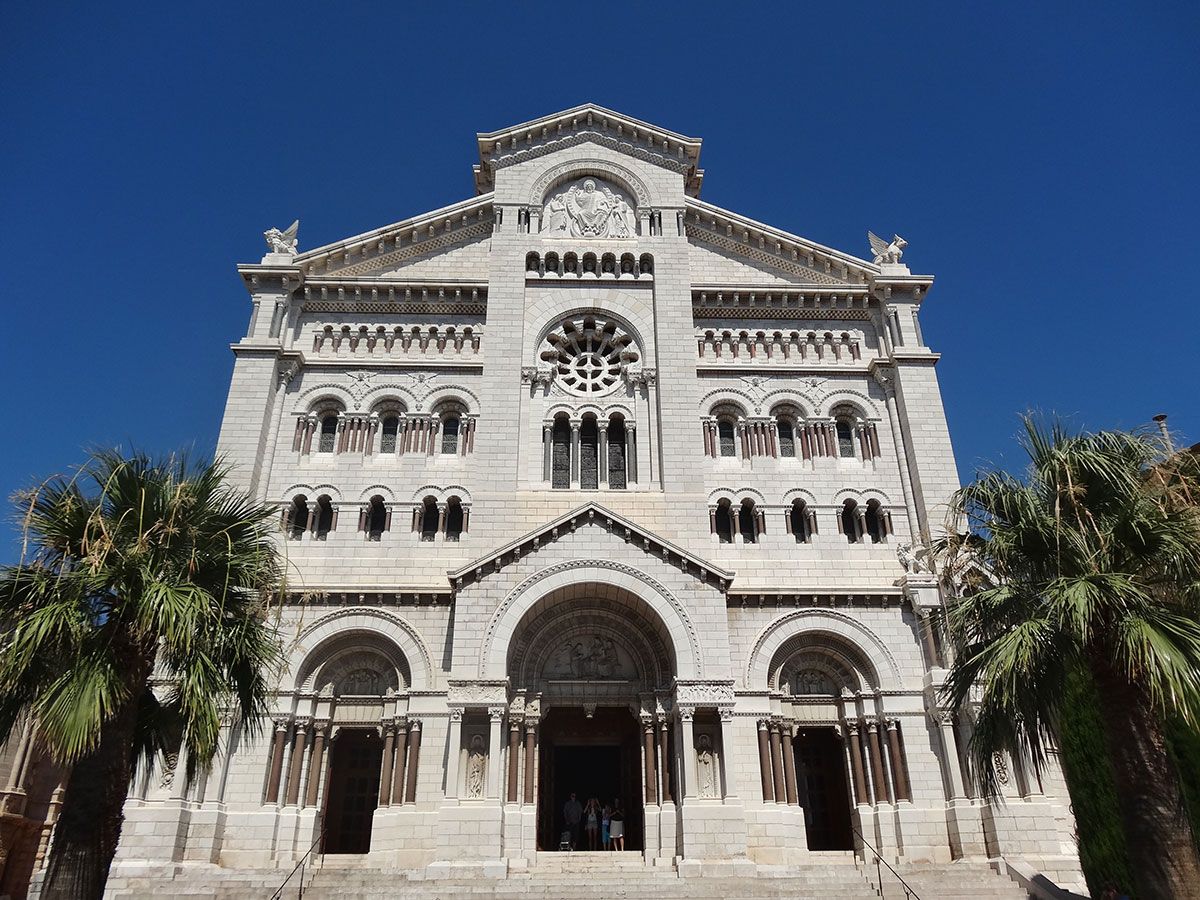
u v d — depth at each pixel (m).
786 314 45.38
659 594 35.62
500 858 31.52
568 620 37.62
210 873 31.19
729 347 44.50
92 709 17.44
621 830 35.69
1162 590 21.19
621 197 47.78
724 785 32.94
